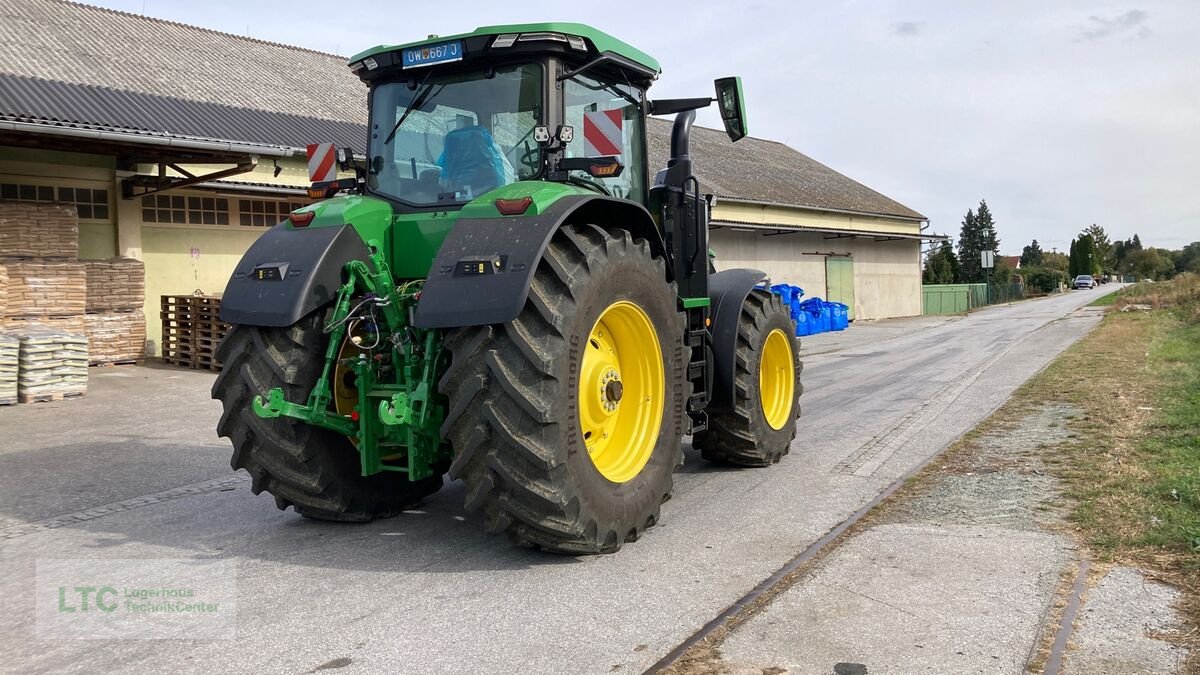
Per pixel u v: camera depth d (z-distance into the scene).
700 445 6.42
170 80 16.19
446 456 4.70
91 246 13.88
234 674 3.10
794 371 6.99
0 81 12.83
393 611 3.68
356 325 4.54
